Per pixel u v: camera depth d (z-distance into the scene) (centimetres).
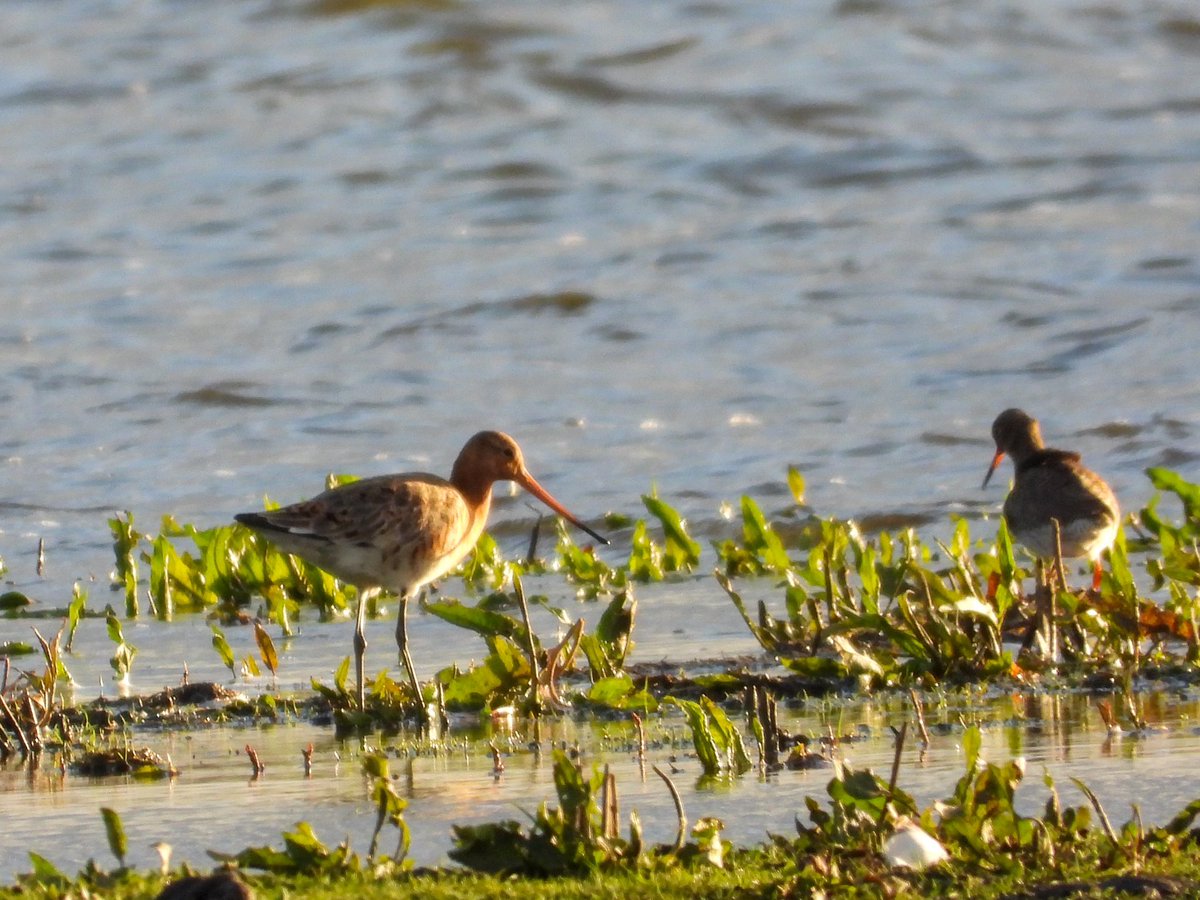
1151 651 1066
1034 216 2959
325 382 2205
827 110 3572
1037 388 2061
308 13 4050
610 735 924
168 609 1348
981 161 3303
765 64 3800
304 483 1794
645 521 1599
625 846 655
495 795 797
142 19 4078
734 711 981
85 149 3441
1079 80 3791
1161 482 1338
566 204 3127
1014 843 652
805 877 616
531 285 2633
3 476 1852
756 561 1444
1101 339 2252
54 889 619
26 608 1388
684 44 3841
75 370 2267
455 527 1095
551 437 1952
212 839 739
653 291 2598
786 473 1780
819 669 1039
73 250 2898
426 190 3206
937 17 4075
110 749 898
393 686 1020
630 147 3400
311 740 941
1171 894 593
